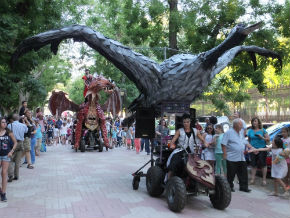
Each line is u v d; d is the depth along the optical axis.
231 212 5.88
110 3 18.62
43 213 5.62
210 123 8.65
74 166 11.02
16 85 10.09
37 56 10.93
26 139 10.32
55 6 12.01
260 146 8.37
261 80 12.97
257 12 13.16
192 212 5.82
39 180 8.48
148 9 14.34
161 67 7.13
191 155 6.10
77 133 15.88
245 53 12.73
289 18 12.60
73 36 6.89
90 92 15.34
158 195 6.83
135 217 5.45
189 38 13.52
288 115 17.78
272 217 5.62
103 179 8.73
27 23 10.84
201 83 6.81
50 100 17.86
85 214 5.57
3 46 8.87
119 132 20.47
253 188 7.99
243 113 21.30
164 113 7.06
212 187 5.70
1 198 6.38
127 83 27.62
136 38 14.80
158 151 7.21
